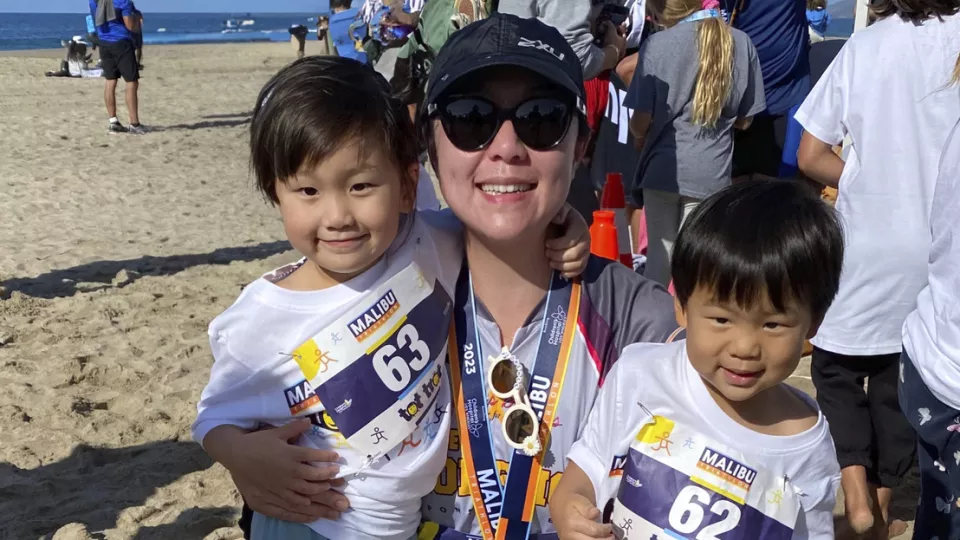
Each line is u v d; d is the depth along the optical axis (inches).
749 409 69.8
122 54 502.6
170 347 204.1
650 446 68.7
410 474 68.8
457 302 74.2
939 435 90.7
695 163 171.3
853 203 116.3
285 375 69.9
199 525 132.3
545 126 66.5
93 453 156.6
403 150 68.5
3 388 179.9
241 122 567.8
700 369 67.7
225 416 72.2
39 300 233.0
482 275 73.7
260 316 70.2
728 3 180.5
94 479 147.4
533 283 73.4
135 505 138.9
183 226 321.1
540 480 71.8
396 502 69.3
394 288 69.9
